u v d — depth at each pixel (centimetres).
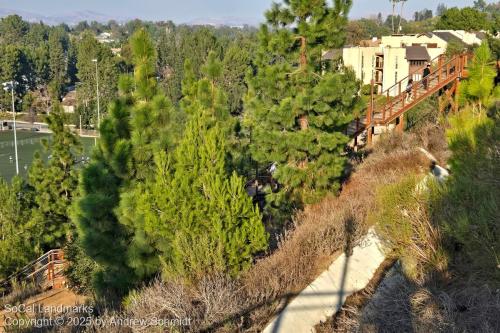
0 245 1527
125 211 909
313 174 1137
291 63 1152
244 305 630
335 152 1143
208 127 829
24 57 8962
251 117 1257
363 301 675
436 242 686
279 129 1132
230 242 713
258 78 1127
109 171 993
